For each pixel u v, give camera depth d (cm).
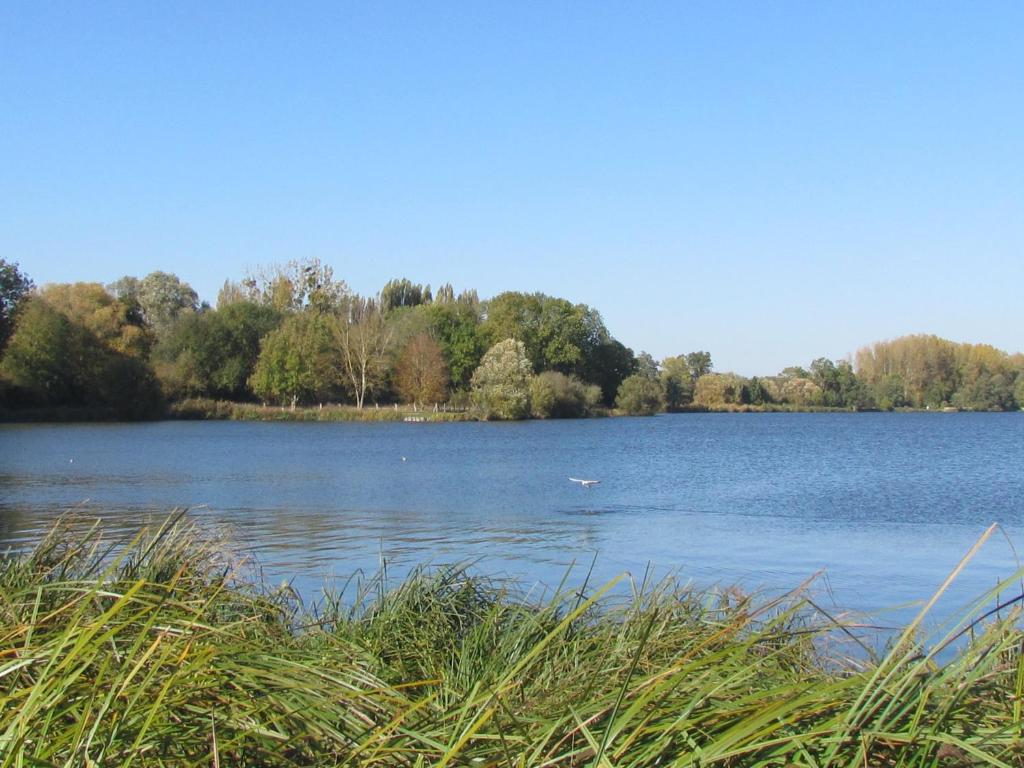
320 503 2566
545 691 429
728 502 2686
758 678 432
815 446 5641
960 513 2422
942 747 302
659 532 2031
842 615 633
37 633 420
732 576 1484
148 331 8775
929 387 12194
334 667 449
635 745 311
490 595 821
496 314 9150
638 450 5112
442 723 355
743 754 306
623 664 486
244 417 7631
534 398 8425
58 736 297
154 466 3697
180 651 366
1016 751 299
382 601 765
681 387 12506
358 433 6350
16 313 6675
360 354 8169
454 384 8956
